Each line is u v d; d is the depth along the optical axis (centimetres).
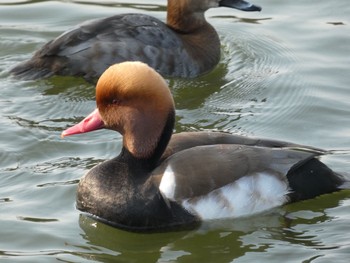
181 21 1480
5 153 1185
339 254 981
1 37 1516
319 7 1645
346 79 1418
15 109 1291
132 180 1023
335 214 1059
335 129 1271
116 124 1031
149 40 1386
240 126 1282
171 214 1009
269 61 1487
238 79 1430
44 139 1220
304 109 1329
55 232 1025
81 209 1051
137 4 1655
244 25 1605
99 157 1184
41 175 1140
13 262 965
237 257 987
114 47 1356
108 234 1030
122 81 1011
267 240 1015
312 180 1054
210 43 1473
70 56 1346
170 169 1016
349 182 1072
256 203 1031
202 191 1010
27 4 1639
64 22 1580
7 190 1109
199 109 1333
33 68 1369
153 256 997
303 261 970
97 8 1633
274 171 1035
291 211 1059
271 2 1664
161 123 1019
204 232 1026
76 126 1045
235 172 1020
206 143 1062
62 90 1341
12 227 1030
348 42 1528
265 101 1359
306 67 1459
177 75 1418
